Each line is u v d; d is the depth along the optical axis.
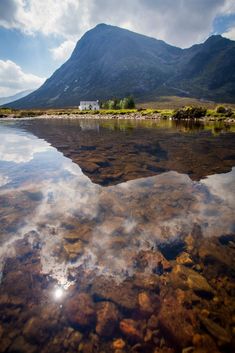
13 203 7.16
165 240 5.24
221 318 3.38
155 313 3.47
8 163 12.39
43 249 4.89
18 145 18.50
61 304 3.62
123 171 10.82
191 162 12.71
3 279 4.07
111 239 5.27
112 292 3.84
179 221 6.07
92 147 17.72
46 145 18.58
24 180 9.42
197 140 21.78
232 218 6.21
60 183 9.05
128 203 7.20
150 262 4.54
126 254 4.77
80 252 4.80
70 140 21.69
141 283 4.02
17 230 5.61
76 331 3.22
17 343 3.06
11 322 3.33
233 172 10.62
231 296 3.76
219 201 7.32
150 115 73.44
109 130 32.34
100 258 4.63
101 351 2.99
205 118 58.62
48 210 6.68
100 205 7.03
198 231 5.60
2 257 4.63
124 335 3.18
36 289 3.88
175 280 4.09
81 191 8.20
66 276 4.16
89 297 3.74
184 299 3.70
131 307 3.57
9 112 99.00
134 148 17.31
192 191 8.22
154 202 7.25
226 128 35.53
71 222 6.00
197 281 4.07
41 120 64.38
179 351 2.98
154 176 10.06
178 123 48.38
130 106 110.94
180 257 4.70
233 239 5.30
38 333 3.19
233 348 3.01
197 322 3.33
